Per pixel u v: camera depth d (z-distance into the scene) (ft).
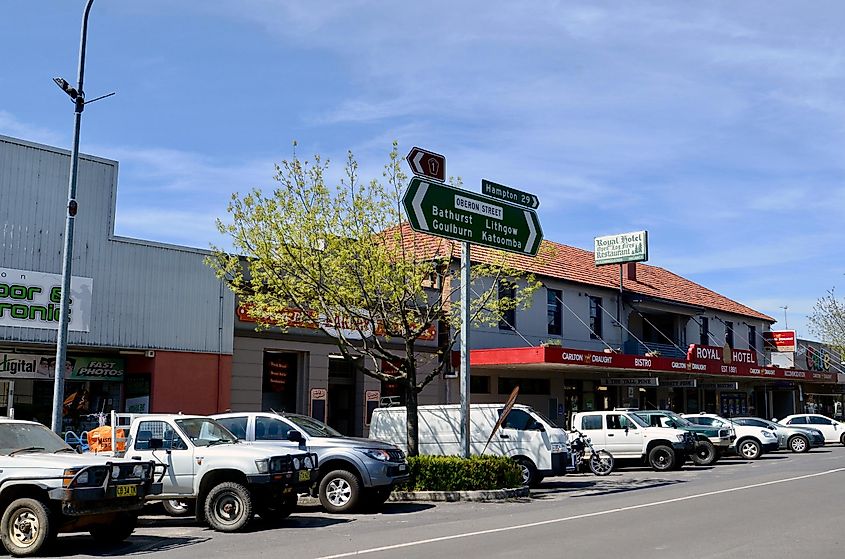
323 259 61.05
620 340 119.24
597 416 84.28
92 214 67.41
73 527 36.88
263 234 60.75
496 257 78.84
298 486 44.11
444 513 48.08
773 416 164.45
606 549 33.60
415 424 61.46
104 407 70.54
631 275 131.03
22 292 62.59
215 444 44.55
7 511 34.71
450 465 55.67
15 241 62.69
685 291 144.56
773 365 151.94
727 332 147.84
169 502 48.08
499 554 32.58
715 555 32.01
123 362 71.87
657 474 76.59
